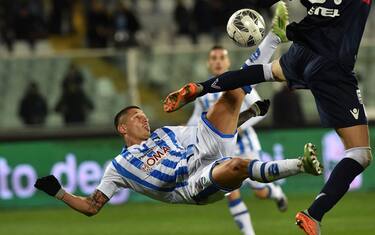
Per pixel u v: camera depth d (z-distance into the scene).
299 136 56.50
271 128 56.56
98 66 59.66
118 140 55.97
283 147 56.53
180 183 28.58
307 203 51.53
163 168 28.66
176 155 28.70
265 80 27.70
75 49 74.56
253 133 39.28
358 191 56.50
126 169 28.92
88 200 28.80
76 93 59.25
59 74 59.53
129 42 68.56
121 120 29.56
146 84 59.72
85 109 59.19
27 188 55.31
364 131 26.81
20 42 73.00
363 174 56.56
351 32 26.88
